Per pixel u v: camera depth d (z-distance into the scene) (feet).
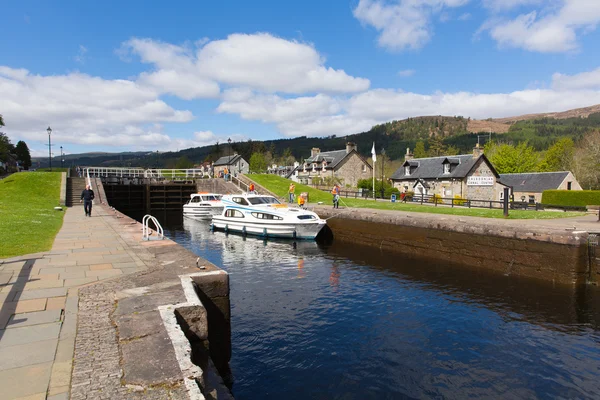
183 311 17.78
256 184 131.75
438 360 27.63
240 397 23.02
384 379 25.16
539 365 27.09
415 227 62.54
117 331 15.31
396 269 52.70
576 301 39.22
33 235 41.52
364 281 46.62
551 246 45.14
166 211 139.03
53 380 11.80
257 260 58.44
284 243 73.15
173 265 26.58
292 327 32.76
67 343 14.43
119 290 20.66
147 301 18.67
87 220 59.77
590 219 61.26
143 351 13.53
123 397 10.74
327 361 27.25
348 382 24.77
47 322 16.55
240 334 31.30
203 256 61.16
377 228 69.87
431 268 53.21
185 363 12.73
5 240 37.35
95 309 17.85
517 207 94.32
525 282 45.80
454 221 57.82
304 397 23.21
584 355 28.50
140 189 141.69
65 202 94.32
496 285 44.73
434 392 23.90
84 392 10.94
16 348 13.99
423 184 168.55
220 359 23.71
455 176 154.81
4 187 102.58
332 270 52.19
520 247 48.26
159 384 11.41
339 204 102.47
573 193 112.27
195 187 145.38
